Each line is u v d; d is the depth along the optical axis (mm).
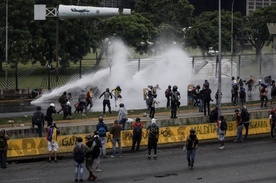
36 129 32125
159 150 32719
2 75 70500
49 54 79500
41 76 70312
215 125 35500
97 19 84250
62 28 77500
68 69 71250
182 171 27188
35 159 30141
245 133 36000
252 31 104938
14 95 55438
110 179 25547
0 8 73250
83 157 24797
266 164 28844
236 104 46250
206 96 38781
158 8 103875
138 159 30125
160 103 48188
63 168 28078
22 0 74125
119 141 30516
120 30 88938
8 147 29688
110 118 39281
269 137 36969
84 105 41438
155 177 25922
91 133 33000
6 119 39469
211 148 33312
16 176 26281
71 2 80062
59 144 30766
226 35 98688
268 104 47031
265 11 105938
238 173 26766
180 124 36406
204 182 24891
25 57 75188
